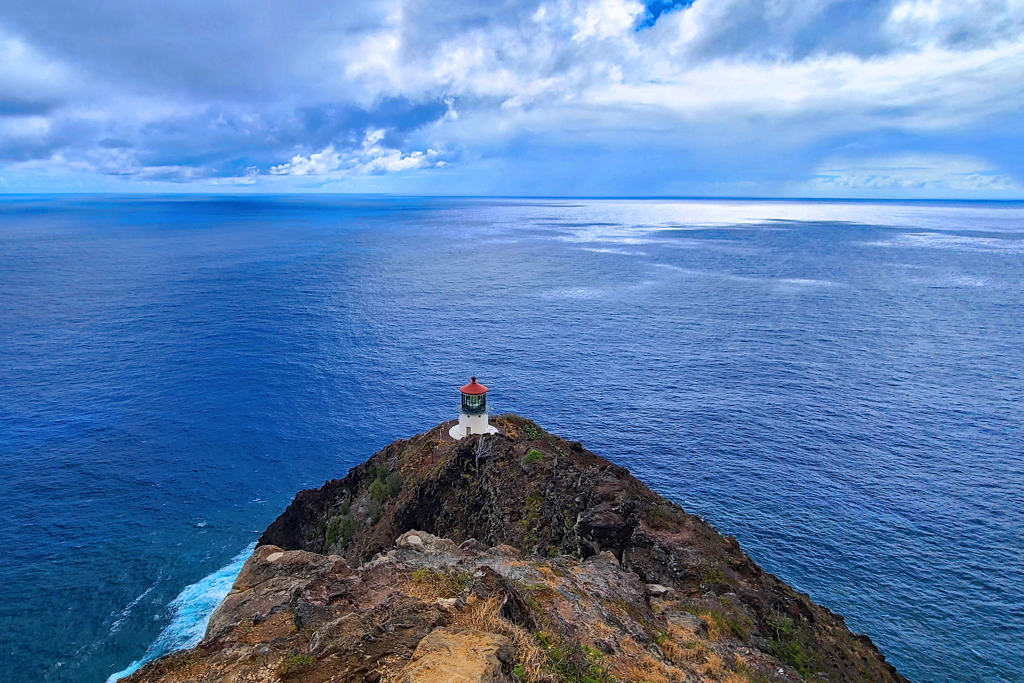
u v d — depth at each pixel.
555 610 15.03
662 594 19.78
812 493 51.06
